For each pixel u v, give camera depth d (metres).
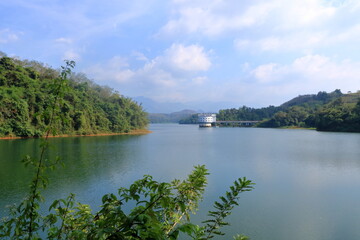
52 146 2.56
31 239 2.42
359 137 59.84
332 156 31.30
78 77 89.19
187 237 9.65
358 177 20.14
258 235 10.44
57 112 2.58
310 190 16.48
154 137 67.31
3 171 20.17
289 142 50.75
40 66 70.50
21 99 49.44
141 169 23.09
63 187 16.80
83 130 63.12
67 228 2.96
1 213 10.75
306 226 11.29
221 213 3.28
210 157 30.73
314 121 100.00
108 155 31.56
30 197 2.47
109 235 2.08
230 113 168.12
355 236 10.52
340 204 13.94
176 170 22.75
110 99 86.50
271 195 15.38
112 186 17.20
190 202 4.12
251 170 22.83
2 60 55.81
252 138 62.84
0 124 46.25
